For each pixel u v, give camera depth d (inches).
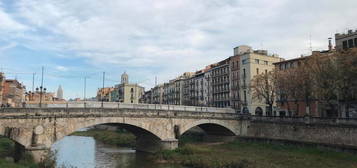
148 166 1952.5
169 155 2181.3
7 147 2351.1
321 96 2354.8
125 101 6402.6
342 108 2632.9
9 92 4507.9
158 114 2374.5
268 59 3892.7
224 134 3029.0
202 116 2659.9
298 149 2202.3
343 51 2333.9
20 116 1691.7
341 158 1866.4
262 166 1728.6
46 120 1796.3
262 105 3705.7
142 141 2709.2
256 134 2827.3
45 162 1595.7
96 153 2527.1
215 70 4441.4
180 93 5403.5
